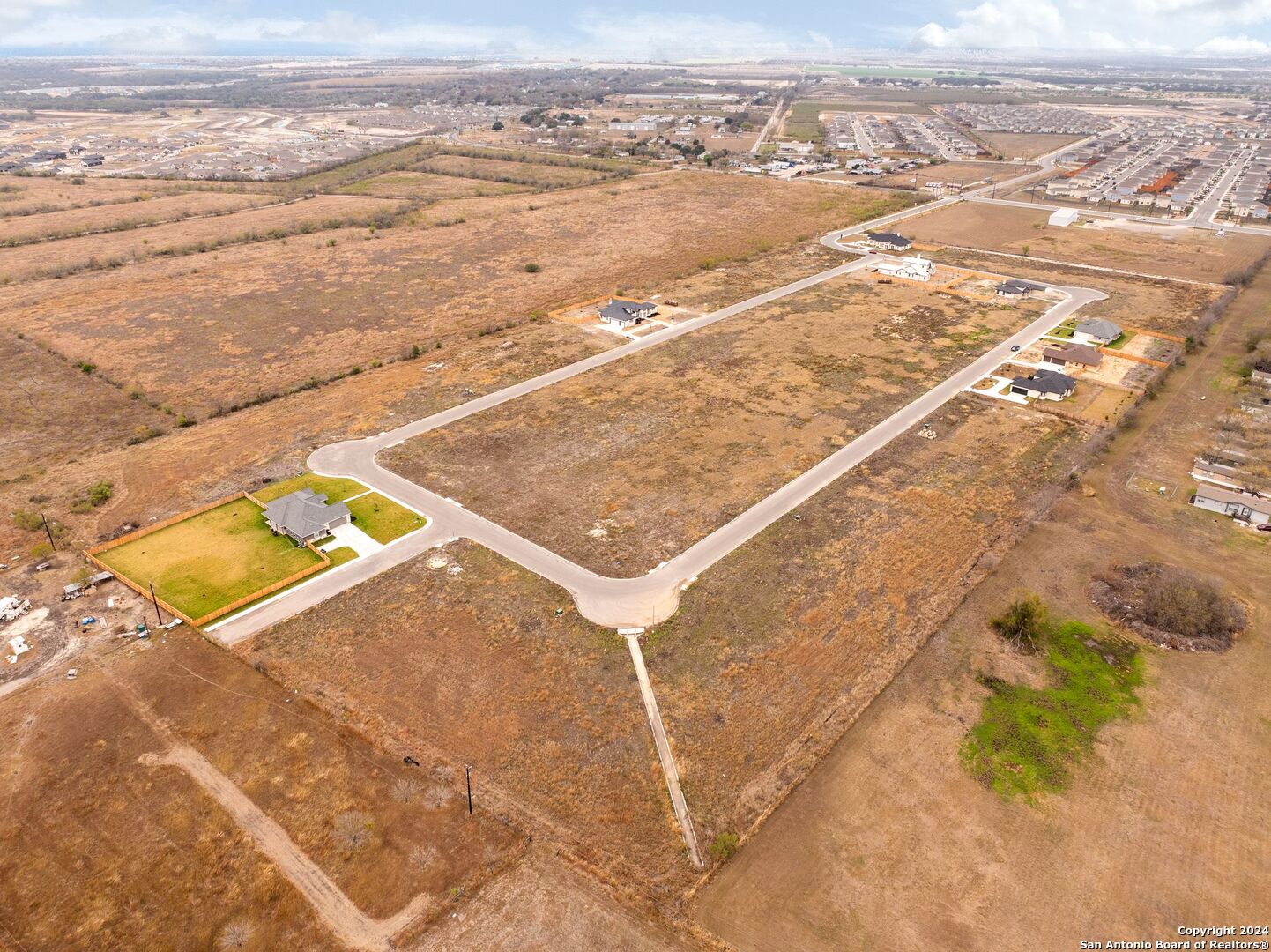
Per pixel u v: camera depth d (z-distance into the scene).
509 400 80.25
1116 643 48.00
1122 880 34.03
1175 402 80.19
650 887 33.78
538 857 35.00
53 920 32.09
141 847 35.19
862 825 36.56
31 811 36.88
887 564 54.84
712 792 38.12
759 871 34.56
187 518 60.50
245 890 33.34
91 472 67.94
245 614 50.03
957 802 37.72
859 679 45.06
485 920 32.31
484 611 50.09
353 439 72.56
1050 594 52.22
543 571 53.88
